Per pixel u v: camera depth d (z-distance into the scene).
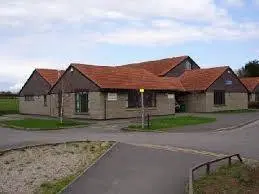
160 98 42.81
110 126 32.28
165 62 58.50
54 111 44.78
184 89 48.00
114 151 19.41
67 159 18.48
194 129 29.25
